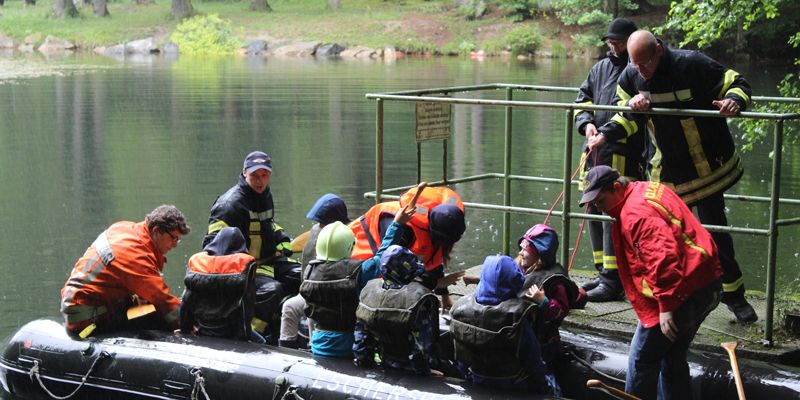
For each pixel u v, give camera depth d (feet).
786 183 44.65
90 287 20.30
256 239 21.80
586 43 129.39
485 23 145.59
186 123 67.72
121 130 64.69
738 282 19.39
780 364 17.75
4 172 50.42
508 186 23.70
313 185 45.83
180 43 148.66
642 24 123.44
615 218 15.84
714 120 18.92
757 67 107.34
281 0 180.55
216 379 18.81
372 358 17.89
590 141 19.90
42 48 152.87
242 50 145.28
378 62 125.18
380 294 17.25
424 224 18.53
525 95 84.33
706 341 18.71
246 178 21.63
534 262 17.80
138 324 20.76
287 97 82.94
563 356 18.66
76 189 45.85
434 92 23.04
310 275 18.51
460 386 16.94
